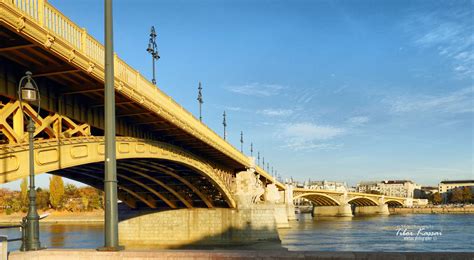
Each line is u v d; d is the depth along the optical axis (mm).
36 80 22141
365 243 74812
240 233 69312
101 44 23625
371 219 163125
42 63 21094
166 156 41562
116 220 12984
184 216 71000
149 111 31812
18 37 18125
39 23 18031
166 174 56531
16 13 16500
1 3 15625
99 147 27156
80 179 48469
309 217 185875
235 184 72500
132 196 72312
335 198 186750
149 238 71250
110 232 12844
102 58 23656
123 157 32438
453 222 137375
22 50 19031
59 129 23984
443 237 87062
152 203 71250
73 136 26844
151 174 55875
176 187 63594
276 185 129000
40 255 12906
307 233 96312
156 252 12227
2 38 18297
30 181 15414
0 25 16812
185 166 52719
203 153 57750
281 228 111750
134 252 12305
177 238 70625
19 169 19828
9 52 19188
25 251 13367
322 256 11359
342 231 101812
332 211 190125
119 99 27984
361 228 112125
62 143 23375
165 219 71500
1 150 18750
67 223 144250
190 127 42000
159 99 33156
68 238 83625
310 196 171500
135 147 34688
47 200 175250
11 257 12867
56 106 24000
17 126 20359
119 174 55469
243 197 70875
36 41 17875
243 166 72312
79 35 21406
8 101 21875
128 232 72438
